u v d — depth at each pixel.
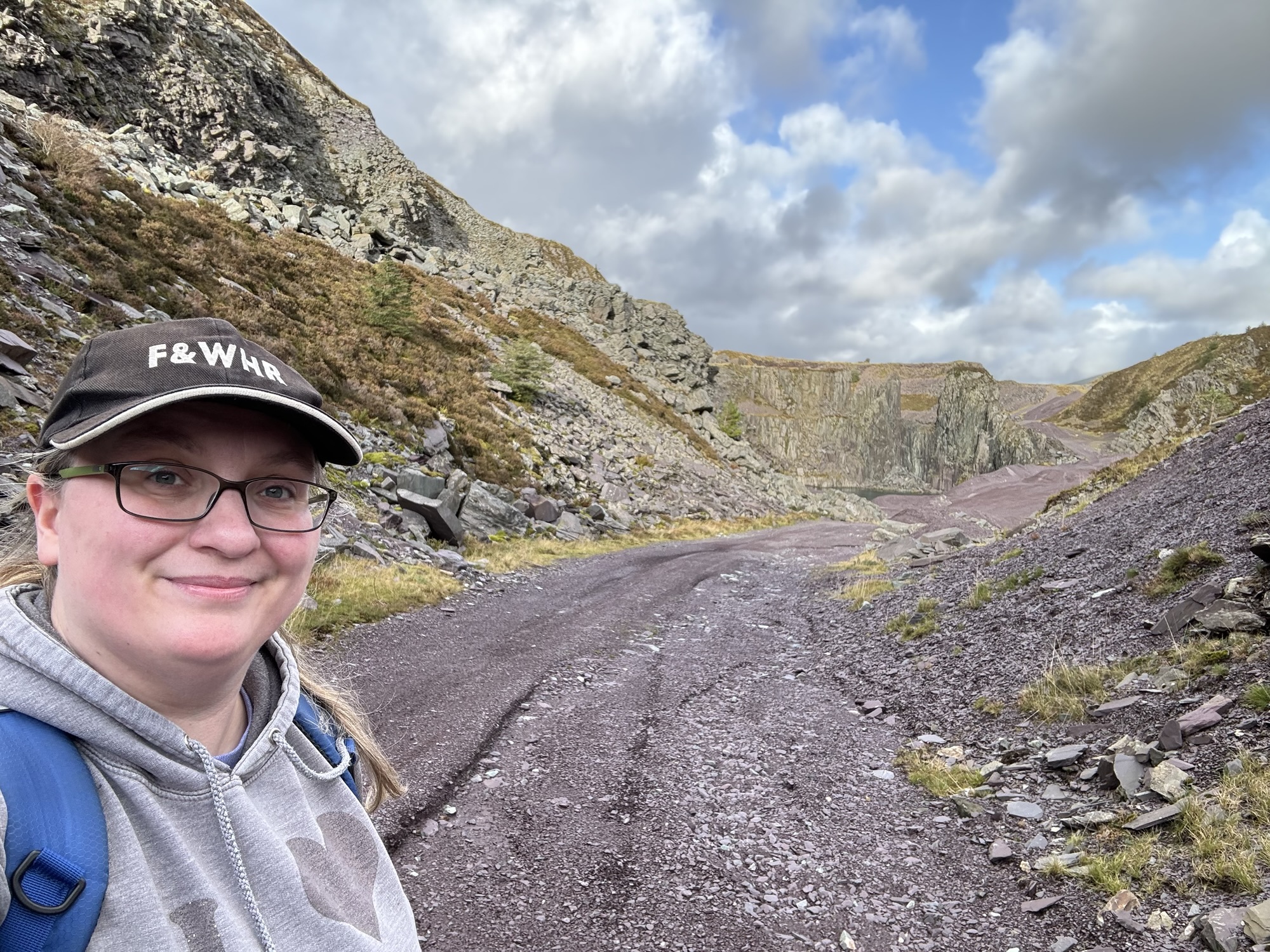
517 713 6.50
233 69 45.47
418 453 20.75
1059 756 5.20
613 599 13.63
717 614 12.93
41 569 0.86
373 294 30.58
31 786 0.64
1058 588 8.80
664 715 6.95
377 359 26.31
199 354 0.76
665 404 58.19
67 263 15.48
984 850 4.37
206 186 33.84
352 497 15.14
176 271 19.92
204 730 0.87
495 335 42.53
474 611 10.88
